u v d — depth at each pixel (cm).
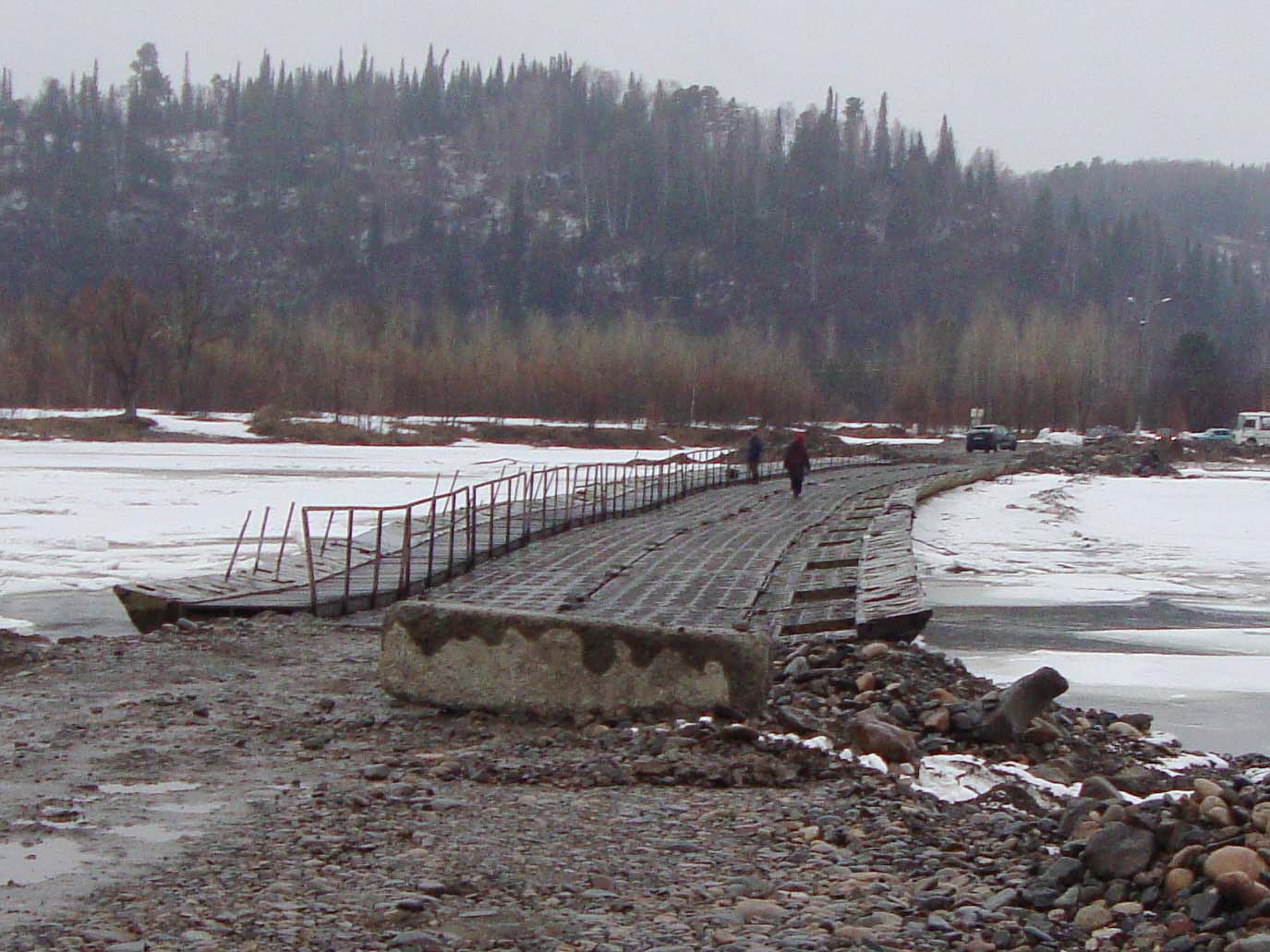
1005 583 2639
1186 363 12412
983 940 590
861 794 873
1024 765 1032
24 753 943
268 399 10169
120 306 9125
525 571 2222
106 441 8050
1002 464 6838
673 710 1051
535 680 1070
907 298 19425
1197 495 5362
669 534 2980
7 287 17962
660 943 578
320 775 893
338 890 639
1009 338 12331
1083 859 668
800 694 1230
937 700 1180
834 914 623
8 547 2678
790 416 11219
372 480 5100
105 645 1491
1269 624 2088
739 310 19188
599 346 11281
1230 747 1241
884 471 6444
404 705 1120
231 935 572
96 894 627
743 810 830
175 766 908
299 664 1370
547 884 661
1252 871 601
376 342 11662
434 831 754
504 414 10556
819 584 2070
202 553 2617
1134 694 1502
